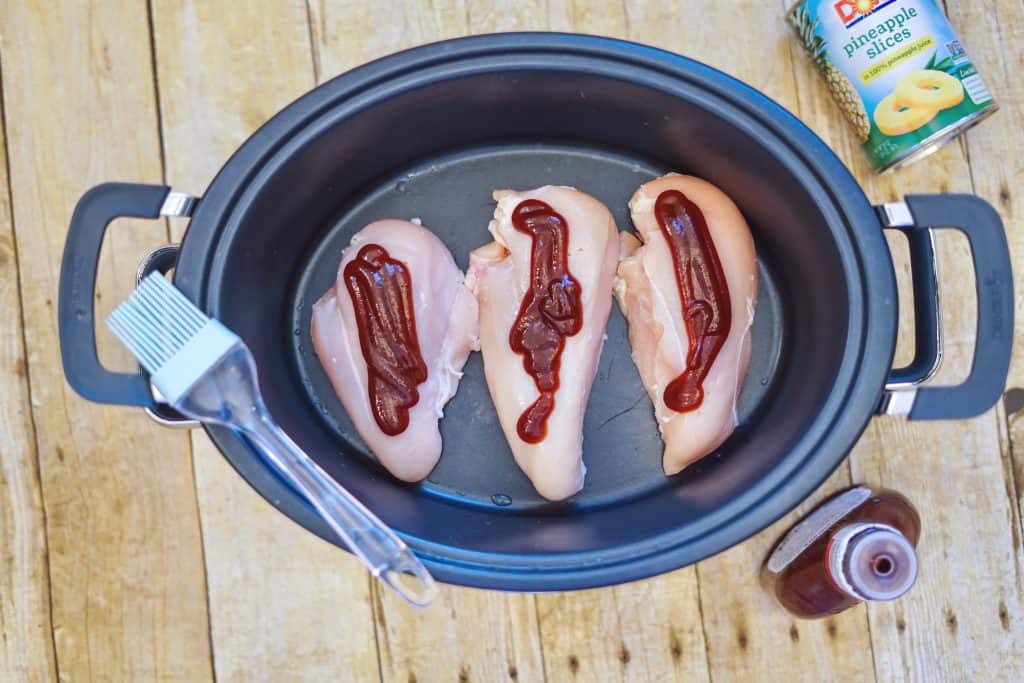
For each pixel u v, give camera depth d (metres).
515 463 0.92
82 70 1.00
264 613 1.00
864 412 0.76
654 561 0.76
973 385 0.75
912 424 1.00
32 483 1.00
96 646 0.99
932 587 1.00
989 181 1.01
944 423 1.00
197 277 0.76
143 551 0.99
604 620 1.00
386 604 1.00
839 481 1.00
